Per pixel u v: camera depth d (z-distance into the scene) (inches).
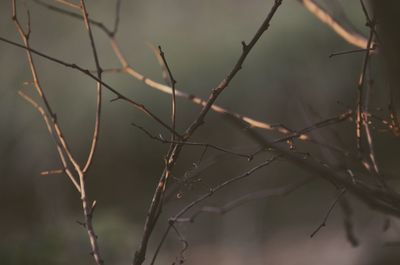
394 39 82.4
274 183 484.1
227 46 510.6
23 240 212.4
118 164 513.7
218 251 455.2
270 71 451.8
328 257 404.8
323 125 103.1
